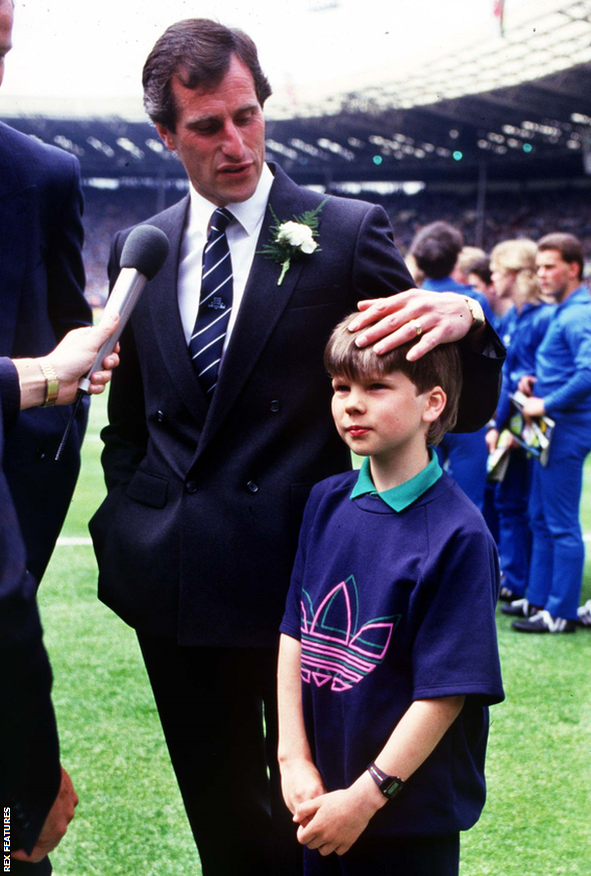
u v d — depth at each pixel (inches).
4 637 40.4
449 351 63.7
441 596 58.6
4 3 61.9
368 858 61.2
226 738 78.7
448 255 178.7
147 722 124.4
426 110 1072.2
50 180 79.2
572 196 1227.9
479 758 63.7
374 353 59.9
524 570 190.1
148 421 77.3
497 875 88.6
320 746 62.6
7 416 62.1
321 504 67.3
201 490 72.2
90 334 65.4
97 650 152.5
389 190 1378.0
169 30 67.4
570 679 142.9
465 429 74.5
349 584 62.6
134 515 76.4
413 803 59.0
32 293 77.8
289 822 76.2
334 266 71.6
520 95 968.9
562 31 832.3
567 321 167.6
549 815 100.4
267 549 70.7
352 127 1182.3
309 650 63.7
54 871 89.0
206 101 66.2
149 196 1398.9
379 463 63.2
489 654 57.5
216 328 73.0
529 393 177.3
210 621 71.1
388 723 59.6
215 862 81.5
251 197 72.6
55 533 81.8
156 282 75.5
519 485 189.2
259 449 71.1
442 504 61.5
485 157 1208.2
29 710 42.2
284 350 71.1
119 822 98.5
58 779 44.8
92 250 1332.4
